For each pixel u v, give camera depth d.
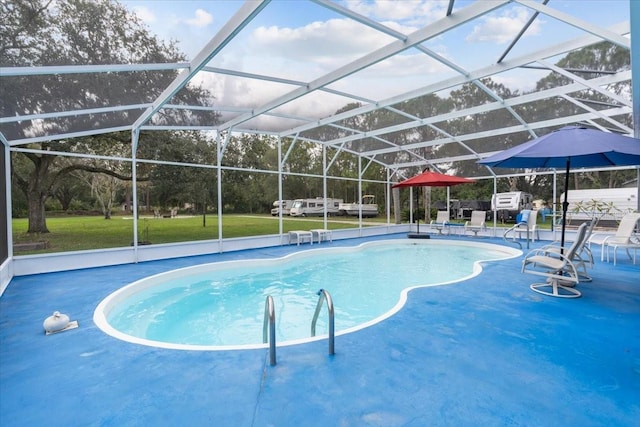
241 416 2.16
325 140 12.04
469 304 4.56
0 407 2.31
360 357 2.99
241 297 6.35
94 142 12.70
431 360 2.92
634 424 2.06
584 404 2.27
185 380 2.63
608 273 6.34
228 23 4.24
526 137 10.48
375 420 2.11
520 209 16.66
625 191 11.34
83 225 18.48
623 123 8.44
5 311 4.48
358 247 10.95
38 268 6.91
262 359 2.97
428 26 4.79
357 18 4.46
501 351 3.10
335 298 6.29
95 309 4.55
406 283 7.32
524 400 2.32
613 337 3.41
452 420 2.11
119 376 2.71
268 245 10.95
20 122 5.95
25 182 12.90
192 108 7.57
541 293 5.09
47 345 3.36
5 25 3.80
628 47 4.22
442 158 13.72
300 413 2.19
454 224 14.19
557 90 7.36
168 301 6.09
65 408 2.29
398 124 10.17
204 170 13.91
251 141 14.88
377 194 25.09
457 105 8.56
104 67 4.88
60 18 3.91
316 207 24.33
